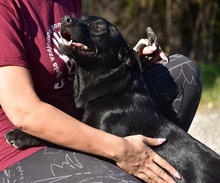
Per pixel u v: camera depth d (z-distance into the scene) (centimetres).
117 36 401
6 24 331
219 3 1514
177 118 420
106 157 336
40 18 351
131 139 344
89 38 388
